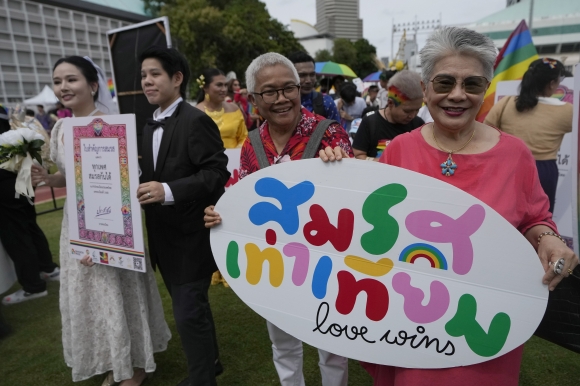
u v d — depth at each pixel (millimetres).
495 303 1174
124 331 2109
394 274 1303
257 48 28828
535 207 1255
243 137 3982
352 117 6582
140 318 2184
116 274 2102
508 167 1207
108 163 1887
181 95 2023
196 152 1838
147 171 1969
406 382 1282
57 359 2602
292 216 1471
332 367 1775
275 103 1598
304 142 1695
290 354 1833
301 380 1910
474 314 1199
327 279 1417
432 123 1368
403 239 1280
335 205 1386
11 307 3332
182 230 1879
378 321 1330
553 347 2482
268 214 1521
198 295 1930
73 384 2348
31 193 2211
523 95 3166
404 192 1268
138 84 3848
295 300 1484
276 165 1484
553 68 3025
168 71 1895
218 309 3129
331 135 1685
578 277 1494
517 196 1217
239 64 27594
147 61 1888
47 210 6289
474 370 1218
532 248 1122
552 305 1565
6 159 2188
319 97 3350
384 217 1305
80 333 2131
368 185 1322
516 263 1142
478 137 1259
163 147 1888
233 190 1590
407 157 1340
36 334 2912
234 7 30078
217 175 1864
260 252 1550
